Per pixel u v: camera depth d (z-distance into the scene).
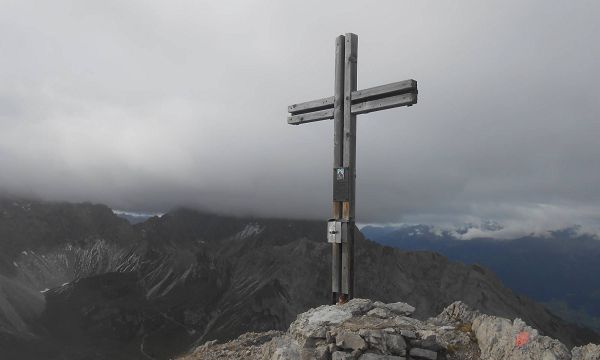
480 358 11.31
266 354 13.09
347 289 15.52
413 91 14.66
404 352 11.23
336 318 13.10
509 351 10.76
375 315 13.20
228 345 16.22
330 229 15.99
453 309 13.58
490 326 11.74
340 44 16.52
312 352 11.59
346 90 16.16
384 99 15.24
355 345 11.38
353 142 16.06
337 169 16.09
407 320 12.84
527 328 10.91
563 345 10.23
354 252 15.73
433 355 11.13
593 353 9.67
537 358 10.10
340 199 15.95
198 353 16.14
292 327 13.56
